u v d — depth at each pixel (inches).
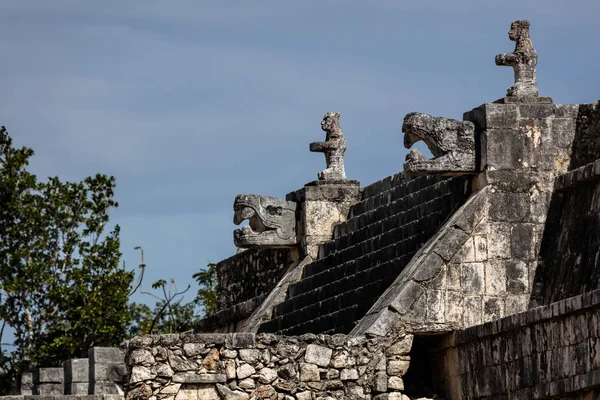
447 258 1776.6
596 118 1814.7
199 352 1718.8
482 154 1828.2
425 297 1764.3
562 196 1808.6
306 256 2198.6
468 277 1780.3
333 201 2220.7
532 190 1819.6
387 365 1744.6
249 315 2297.0
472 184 1852.9
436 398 1768.0
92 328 3218.5
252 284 2437.3
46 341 3230.8
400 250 1923.0
